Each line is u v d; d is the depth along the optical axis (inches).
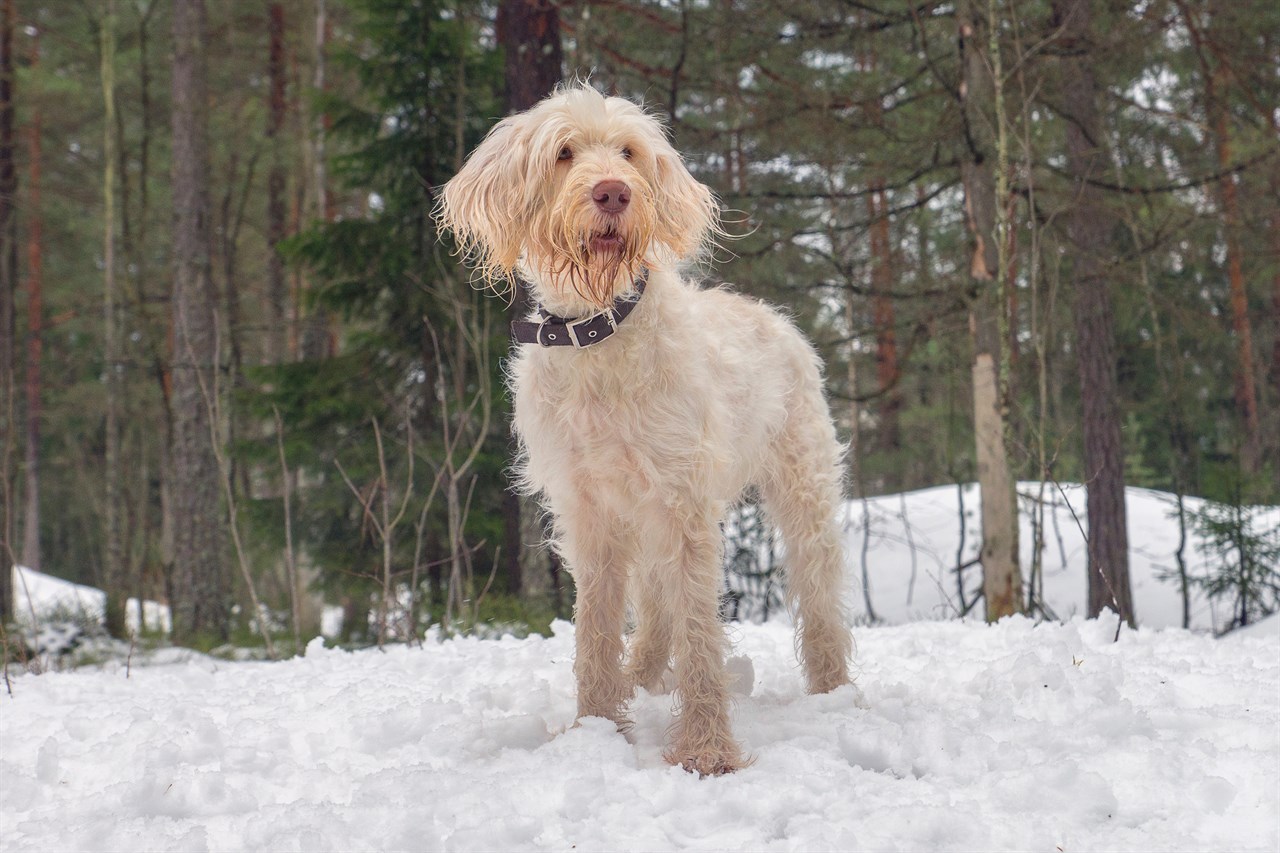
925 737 121.0
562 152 129.0
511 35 342.3
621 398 127.6
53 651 348.2
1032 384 444.8
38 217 770.2
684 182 135.4
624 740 125.7
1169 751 109.5
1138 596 460.4
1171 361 641.0
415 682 170.6
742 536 405.7
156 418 765.3
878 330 350.9
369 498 255.8
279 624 433.7
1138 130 433.4
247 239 806.5
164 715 151.7
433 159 436.5
